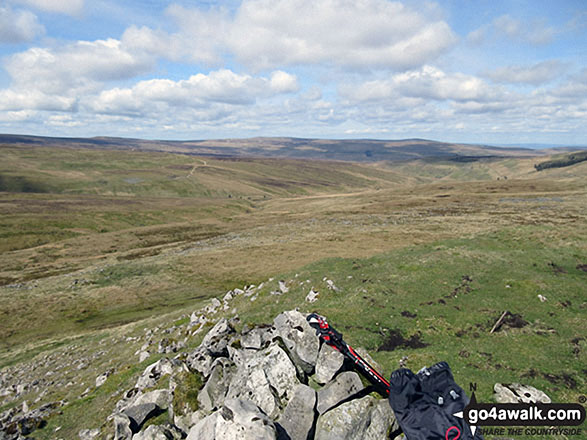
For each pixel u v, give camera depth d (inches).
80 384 1043.9
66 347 1567.4
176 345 1047.0
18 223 5231.3
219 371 413.7
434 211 4446.4
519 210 3838.6
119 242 4542.3
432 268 1411.2
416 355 754.8
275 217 5890.8
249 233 4288.9
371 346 877.8
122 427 435.8
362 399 309.1
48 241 4877.0
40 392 1082.1
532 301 1105.4
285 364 355.6
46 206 6584.6
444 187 7554.1
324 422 302.0
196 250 3540.8
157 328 1455.5
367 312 1064.2
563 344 834.2
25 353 1619.1
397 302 1142.3
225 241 3932.1
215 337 548.1
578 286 1182.3
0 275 3289.9
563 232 1908.2
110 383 878.4
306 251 2972.4
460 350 808.3
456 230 3110.2
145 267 3026.6
